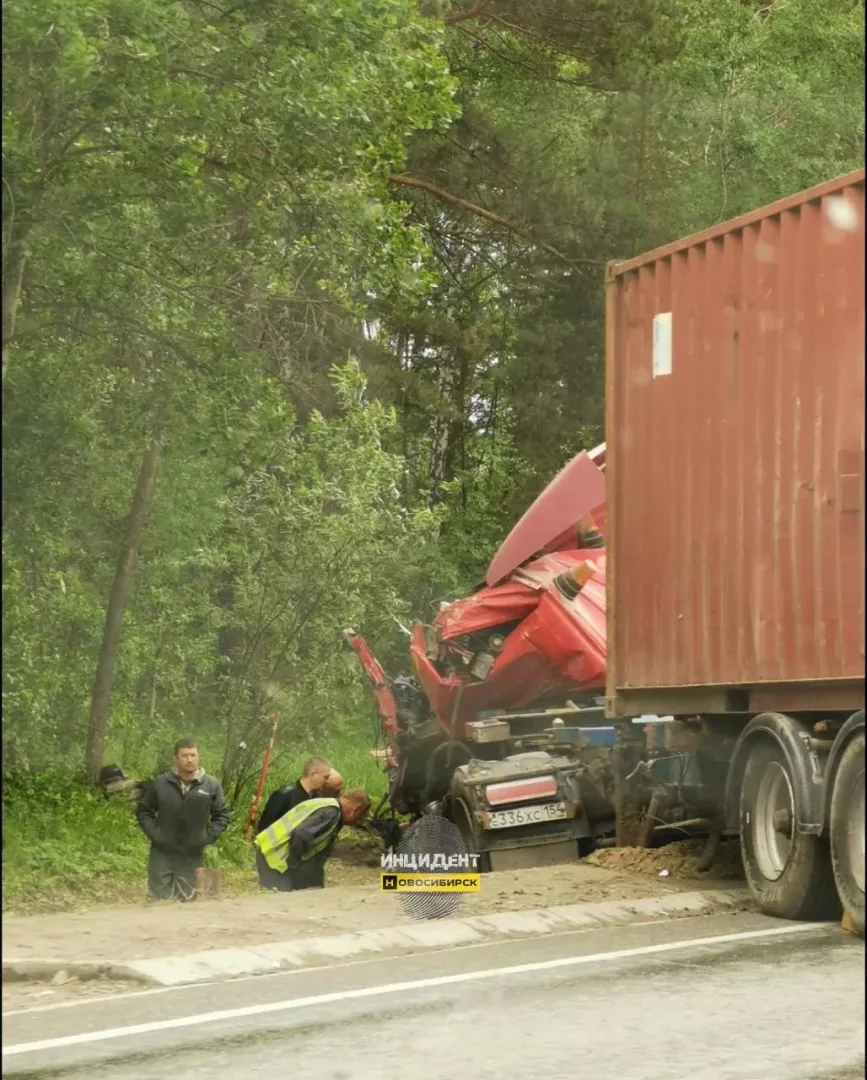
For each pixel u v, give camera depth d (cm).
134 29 2414
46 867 2452
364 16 2644
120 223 2820
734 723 2247
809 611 1967
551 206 5884
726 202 6150
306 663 3562
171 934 1778
